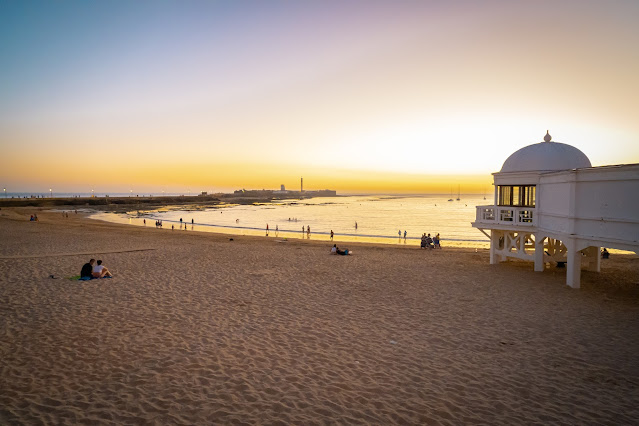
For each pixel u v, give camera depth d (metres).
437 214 107.38
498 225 17.84
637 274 16.19
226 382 6.30
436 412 5.56
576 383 6.57
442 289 13.49
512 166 16.98
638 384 6.55
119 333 8.41
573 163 15.58
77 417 5.11
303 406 5.61
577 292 13.05
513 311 10.83
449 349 8.01
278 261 19.39
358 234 51.09
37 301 10.67
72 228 38.28
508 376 6.80
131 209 111.06
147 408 5.41
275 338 8.43
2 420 4.96
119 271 15.48
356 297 12.27
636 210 10.55
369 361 7.32
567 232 13.55
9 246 22.55
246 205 160.25
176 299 11.38
